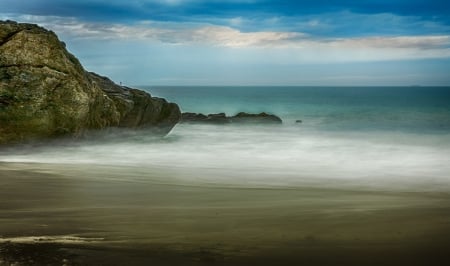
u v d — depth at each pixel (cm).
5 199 1026
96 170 1450
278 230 830
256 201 1060
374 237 797
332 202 1061
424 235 810
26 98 1555
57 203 1000
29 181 1233
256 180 1371
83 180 1278
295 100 8694
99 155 1747
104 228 822
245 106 6644
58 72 1631
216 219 895
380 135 2667
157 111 2219
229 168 1591
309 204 1036
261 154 1936
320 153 1970
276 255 707
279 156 1888
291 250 729
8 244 724
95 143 1789
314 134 2714
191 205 1009
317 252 723
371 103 7181
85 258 674
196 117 3256
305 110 5591
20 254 682
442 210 988
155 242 752
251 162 1728
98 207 973
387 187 1285
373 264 681
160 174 1440
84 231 801
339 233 817
